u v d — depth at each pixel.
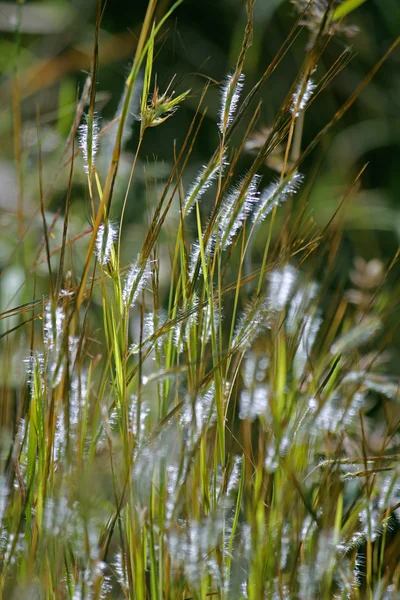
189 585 0.97
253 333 0.98
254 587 0.94
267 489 0.99
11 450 0.98
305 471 0.97
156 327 0.98
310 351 1.01
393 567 0.99
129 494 0.95
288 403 0.98
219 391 0.97
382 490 1.00
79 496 0.94
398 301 1.04
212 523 0.94
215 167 0.98
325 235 1.04
